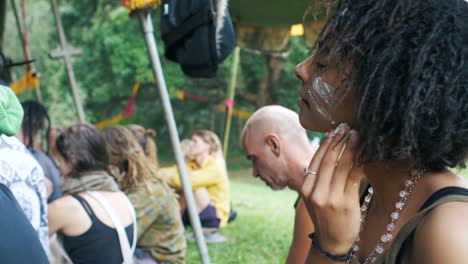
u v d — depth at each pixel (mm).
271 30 4625
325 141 1053
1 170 1732
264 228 8508
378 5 962
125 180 3406
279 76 20016
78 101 5891
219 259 6809
